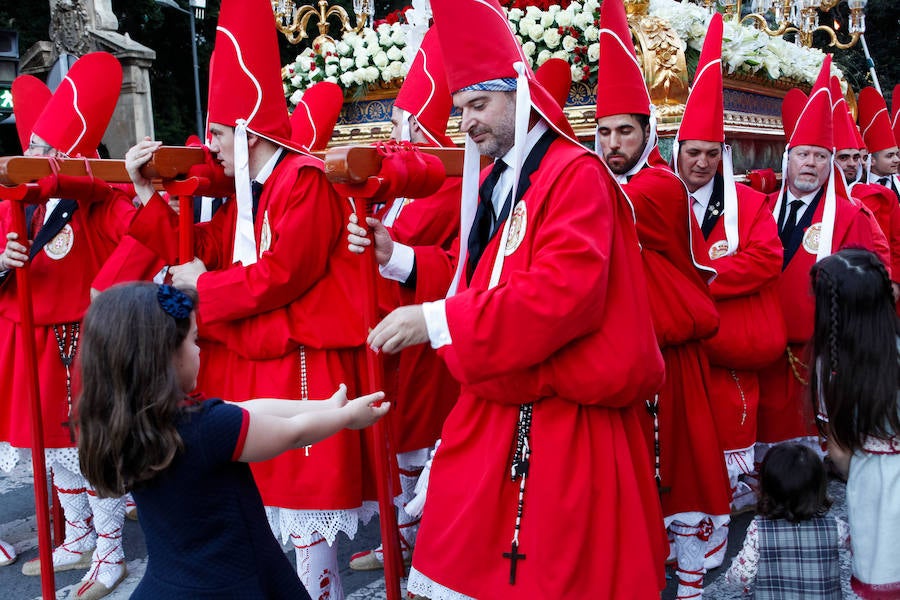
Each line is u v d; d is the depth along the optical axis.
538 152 2.51
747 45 5.62
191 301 2.15
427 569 2.52
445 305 2.35
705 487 3.35
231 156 3.33
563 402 2.41
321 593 3.31
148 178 3.44
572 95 4.88
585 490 2.35
